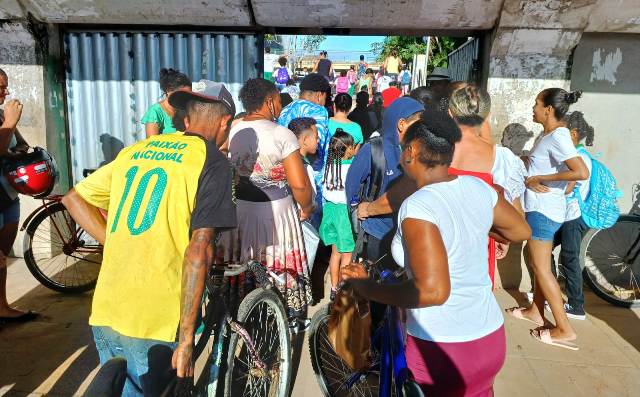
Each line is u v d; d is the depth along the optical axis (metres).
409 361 2.06
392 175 3.09
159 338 2.05
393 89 6.07
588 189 4.08
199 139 2.18
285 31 5.02
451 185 1.96
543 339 3.92
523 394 3.27
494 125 4.69
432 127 1.95
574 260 4.23
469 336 1.97
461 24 4.52
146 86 5.16
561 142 3.58
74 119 5.28
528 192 3.81
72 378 3.25
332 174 4.20
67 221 4.59
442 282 1.73
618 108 4.94
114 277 2.05
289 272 3.50
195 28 4.99
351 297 2.59
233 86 5.09
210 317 2.58
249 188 3.38
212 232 2.02
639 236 4.82
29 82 4.89
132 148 2.19
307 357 3.66
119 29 5.05
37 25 4.79
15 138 3.89
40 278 4.36
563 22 4.31
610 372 3.54
